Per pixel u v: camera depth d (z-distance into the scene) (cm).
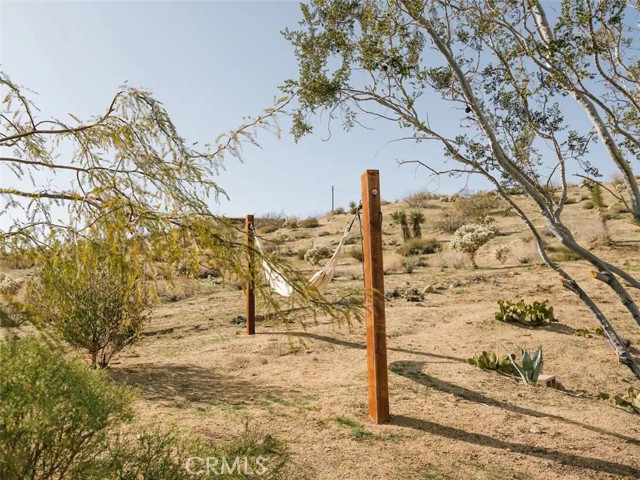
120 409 248
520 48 430
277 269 220
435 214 3400
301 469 409
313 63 439
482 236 1870
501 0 435
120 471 247
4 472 201
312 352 848
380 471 420
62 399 222
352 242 2814
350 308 234
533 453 473
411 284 1575
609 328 435
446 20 425
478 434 512
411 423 532
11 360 212
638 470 445
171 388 642
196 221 210
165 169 228
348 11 434
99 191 215
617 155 411
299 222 3841
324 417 541
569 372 782
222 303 1405
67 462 231
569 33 418
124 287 225
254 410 559
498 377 728
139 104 238
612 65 450
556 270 450
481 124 389
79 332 654
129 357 827
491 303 1259
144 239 200
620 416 586
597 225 2033
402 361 786
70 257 200
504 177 440
